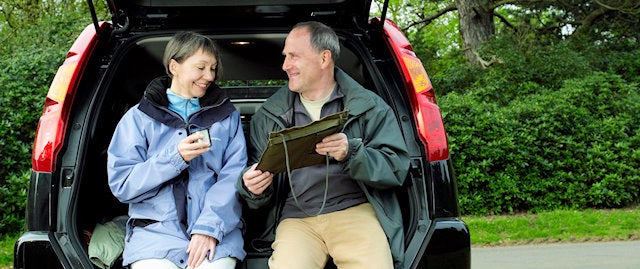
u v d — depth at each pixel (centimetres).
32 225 259
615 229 693
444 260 261
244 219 306
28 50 753
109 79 301
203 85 277
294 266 260
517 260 587
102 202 307
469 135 778
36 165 263
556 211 778
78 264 252
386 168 265
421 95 284
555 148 800
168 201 265
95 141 290
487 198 789
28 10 1164
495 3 1291
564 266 558
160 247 256
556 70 1022
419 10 1667
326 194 271
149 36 325
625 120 831
